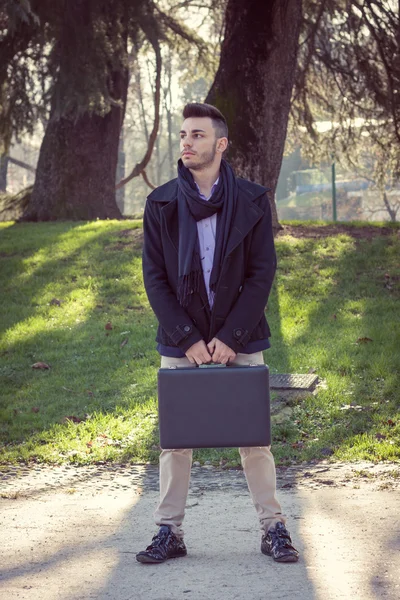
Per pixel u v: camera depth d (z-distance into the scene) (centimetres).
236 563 368
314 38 1914
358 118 2078
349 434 676
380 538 399
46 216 1909
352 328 983
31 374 910
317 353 896
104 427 731
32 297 1198
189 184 356
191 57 2258
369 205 5153
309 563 364
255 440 342
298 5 1462
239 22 1459
